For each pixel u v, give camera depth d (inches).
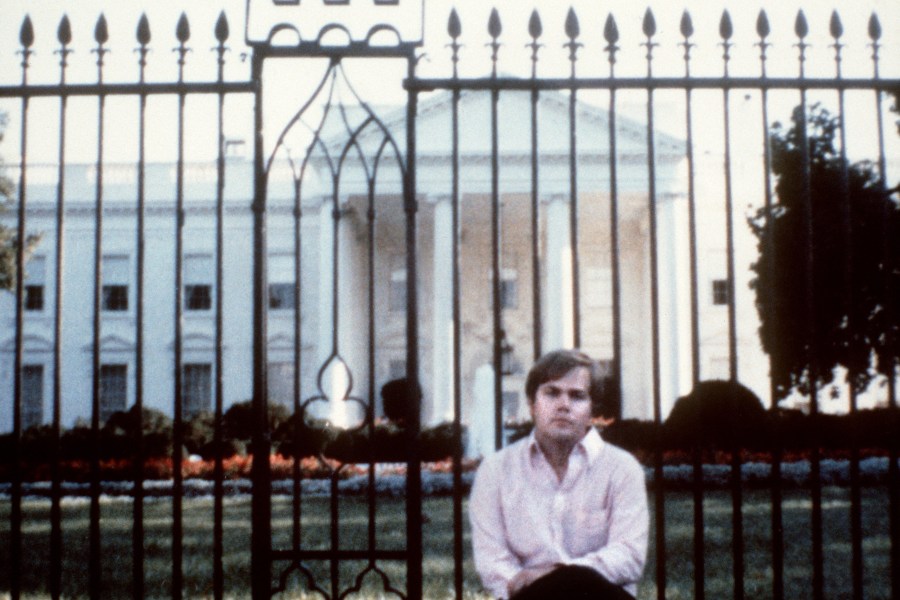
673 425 613.3
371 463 162.1
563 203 1230.9
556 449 144.2
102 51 169.5
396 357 1406.3
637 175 1219.9
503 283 1408.7
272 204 1376.7
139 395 165.5
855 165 694.5
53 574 163.0
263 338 164.7
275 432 550.9
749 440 594.9
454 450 161.2
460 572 159.5
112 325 1403.8
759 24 167.3
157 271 1398.9
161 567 308.3
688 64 165.8
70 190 1390.3
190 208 1390.3
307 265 1382.9
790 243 653.9
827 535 368.8
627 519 140.6
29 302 1412.4
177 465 163.6
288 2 169.2
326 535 380.8
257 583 160.1
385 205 1312.7
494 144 164.7
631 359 1407.5
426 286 1422.2
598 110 1194.0
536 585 125.1
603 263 1433.3
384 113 1175.0
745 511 445.4
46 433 749.3
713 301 1363.2
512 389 1384.1
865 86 166.4
